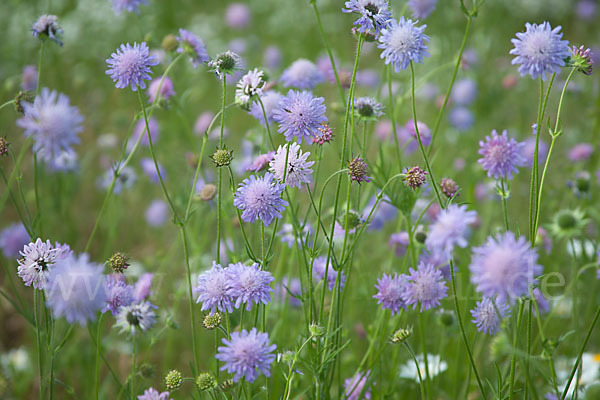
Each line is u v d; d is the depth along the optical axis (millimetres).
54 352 938
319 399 907
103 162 1622
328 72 1260
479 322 904
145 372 977
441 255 1017
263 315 888
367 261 1187
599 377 1029
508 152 887
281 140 1166
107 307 927
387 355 1054
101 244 1518
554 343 882
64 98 861
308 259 1010
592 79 1581
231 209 1119
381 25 911
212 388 901
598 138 1412
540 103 868
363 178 897
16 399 1134
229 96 1233
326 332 922
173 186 1490
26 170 1627
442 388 1109
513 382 887
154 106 1035
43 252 885
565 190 1224
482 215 1388
